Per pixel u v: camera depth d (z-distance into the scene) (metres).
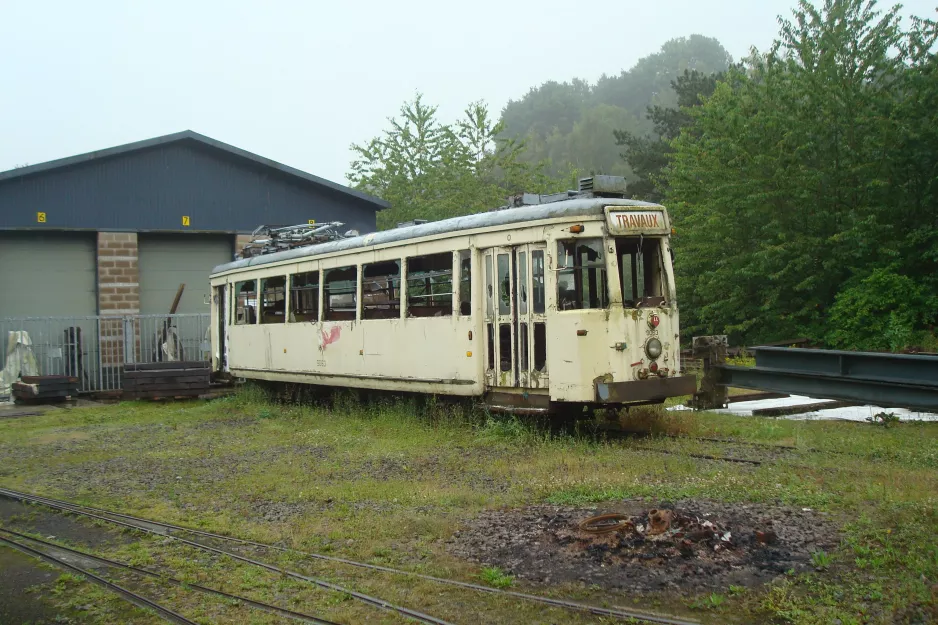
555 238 11.80
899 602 5.11
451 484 9.33
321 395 18.42
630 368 11.59
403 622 5.40
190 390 20.88
